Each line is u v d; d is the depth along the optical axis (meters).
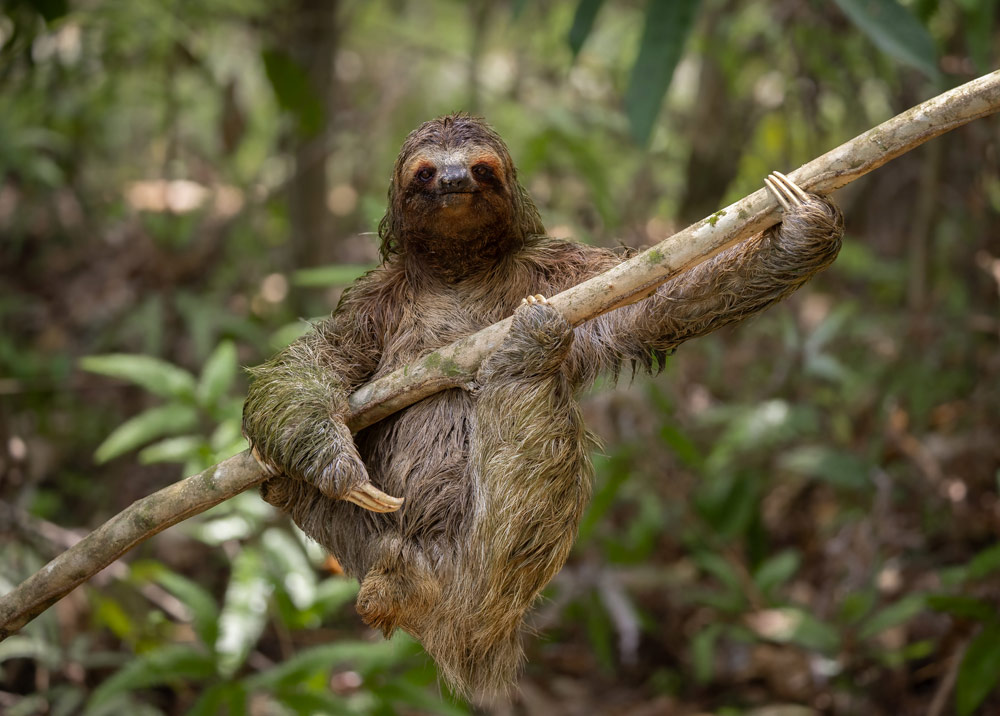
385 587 4.04
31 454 8.55
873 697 7.05
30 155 9.77
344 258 11.45
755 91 9.89
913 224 10.10
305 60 10.16
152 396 9.51
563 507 4.00
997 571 6.84
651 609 8.43
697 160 10.02
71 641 7.00
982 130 8.10
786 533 8.84
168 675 5.96
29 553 6.82
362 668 6.07
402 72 11.07
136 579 7.01
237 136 10.10
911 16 5.79
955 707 6.82
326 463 3.89
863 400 8.51
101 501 8.91
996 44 8.18
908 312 8.80
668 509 8.19
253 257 10.45
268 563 6.65
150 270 10.11
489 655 4.21
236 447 6.25
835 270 10.00
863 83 9.26
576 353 4.30
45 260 10.88
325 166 10.20
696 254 3.80
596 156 9.02
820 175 3.79
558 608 7.62
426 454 4.18
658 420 8.11
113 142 11.95
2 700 6.82
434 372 4.08
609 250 4.56
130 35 9.41
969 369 8.32
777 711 7.12
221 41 11.09
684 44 6.11
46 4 7.53
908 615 6.62
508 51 11.98
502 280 4.51
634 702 7.64
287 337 7.36
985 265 8.24
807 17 8.70
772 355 8.92
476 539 3.96
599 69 11.15
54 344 10.02
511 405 3.90
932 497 7.78
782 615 7.15
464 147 4.38
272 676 5.99
